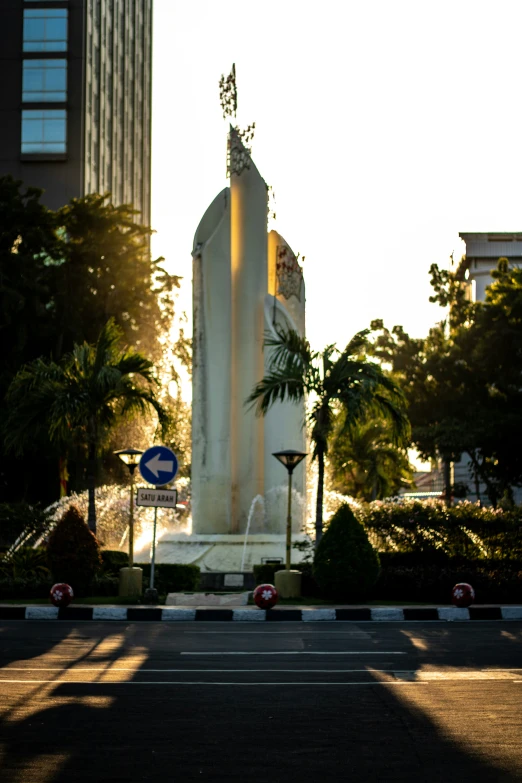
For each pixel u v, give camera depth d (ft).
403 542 78.74
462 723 28.81
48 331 138.62
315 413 74.33
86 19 238.48
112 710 30.66
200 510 92.89
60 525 69.77
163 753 25.31
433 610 62.44
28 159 231.09
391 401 76.18
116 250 147.74
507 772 23.52
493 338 144.87
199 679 36.29
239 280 96.32
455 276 165.48
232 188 97.35
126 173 289.53
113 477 142.92
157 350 147.13
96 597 68.49
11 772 23.52
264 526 93.50
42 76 233.35
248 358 95.20
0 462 136.46
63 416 74.49
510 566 72.02
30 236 137.80
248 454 94.58
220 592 75.72
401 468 180.55
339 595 67.92
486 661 40.98
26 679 36.22
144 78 318.86
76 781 22.72
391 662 40.70
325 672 37.96
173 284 151.23
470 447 147.33
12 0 234.58
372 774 23.32
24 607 61.82
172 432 85.10
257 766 24.02
